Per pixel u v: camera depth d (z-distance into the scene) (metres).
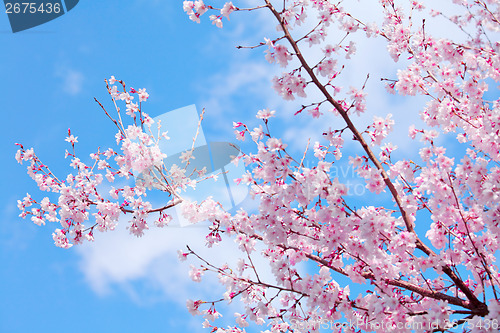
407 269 3.74
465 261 4.04
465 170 3.57
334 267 3.87
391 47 4.89
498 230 3.54
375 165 3.68
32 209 5.01
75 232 4.87
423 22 4.51
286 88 3.65
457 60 4.33
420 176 3.73
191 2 3.69
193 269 4.02
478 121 4.17
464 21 5.11
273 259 4.20
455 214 3.68
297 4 3.58
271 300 3.81
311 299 3.59
